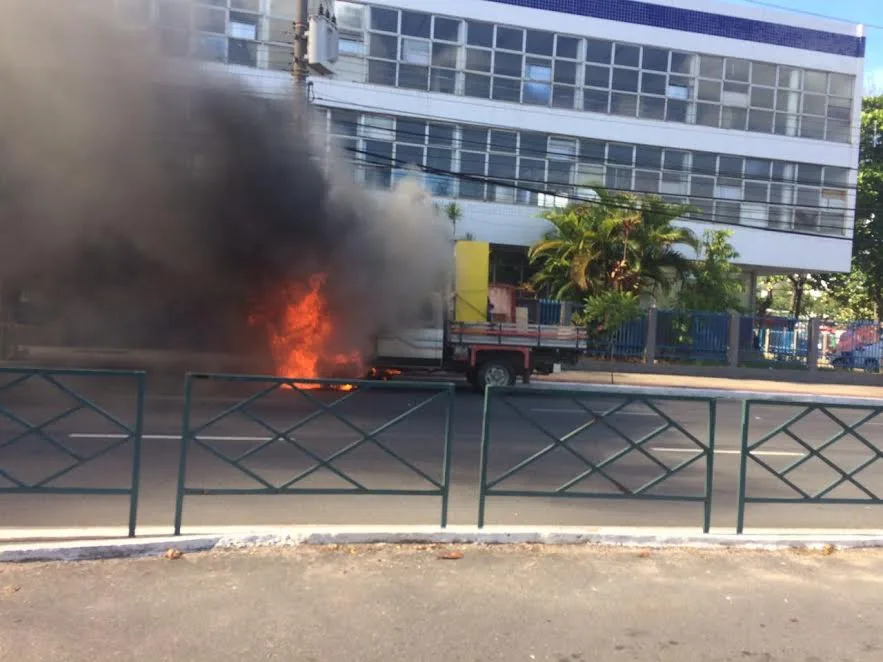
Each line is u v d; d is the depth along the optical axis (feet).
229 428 28.81
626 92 86.07
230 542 13.83
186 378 14.57
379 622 11.10
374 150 78.84
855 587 13.32
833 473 26.40
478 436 30.50
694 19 87.86
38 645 9.96
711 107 88.89
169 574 12.46
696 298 73.61
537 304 66.95
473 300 48.91
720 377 69.00
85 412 31.12
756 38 90.07
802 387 63.41
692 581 13.30
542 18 82.94
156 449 24.25
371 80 78.38
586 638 10.93
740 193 89.97
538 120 82.99
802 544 15.52
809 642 11.09
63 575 12.24
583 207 73.92
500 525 16.55
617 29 85.30
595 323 65.98
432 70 79.97
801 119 91.91
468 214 81.15
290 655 10.02
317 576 12.67
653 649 10.69
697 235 87.76
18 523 16.07
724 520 19.42
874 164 107.14
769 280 127.34
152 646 10.07
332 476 21.71
